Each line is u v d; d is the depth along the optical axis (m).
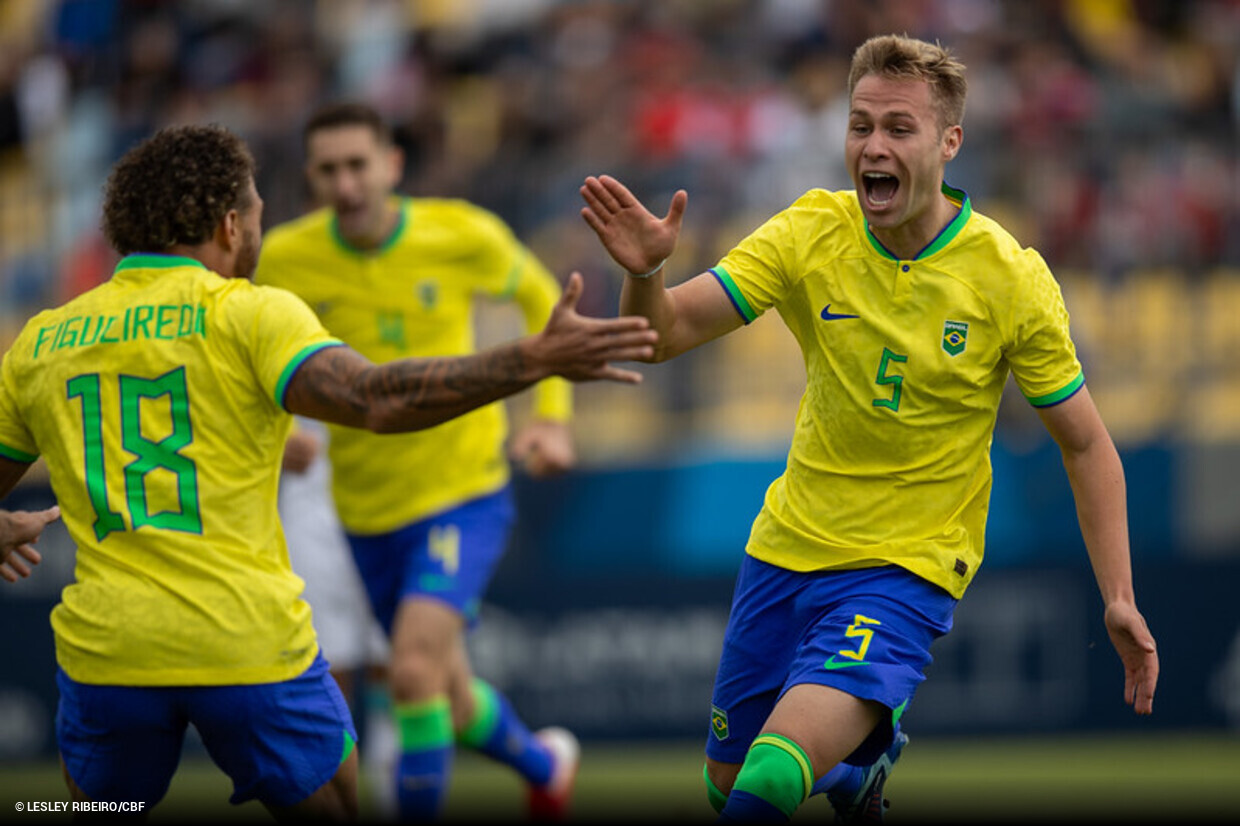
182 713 14.09
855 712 14.55
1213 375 38.44
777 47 46.28
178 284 14.27
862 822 17.64
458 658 23.78
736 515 36.03
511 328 36.75
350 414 13.39
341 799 14.95
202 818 25.83
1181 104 45.34
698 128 44.09
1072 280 39.97
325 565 25.89
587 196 13.93
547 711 35.06
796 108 44.62
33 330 14.65
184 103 46.25
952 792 28.22
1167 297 39.41
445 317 24.16
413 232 23.83
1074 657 35.47
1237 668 35.84
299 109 45.50
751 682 16.12
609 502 36.06
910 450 15.24
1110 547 15.07
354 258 23.78
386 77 46.41
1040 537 35.69
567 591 35.28
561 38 46.84
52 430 14.23
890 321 15.07
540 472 25.17
